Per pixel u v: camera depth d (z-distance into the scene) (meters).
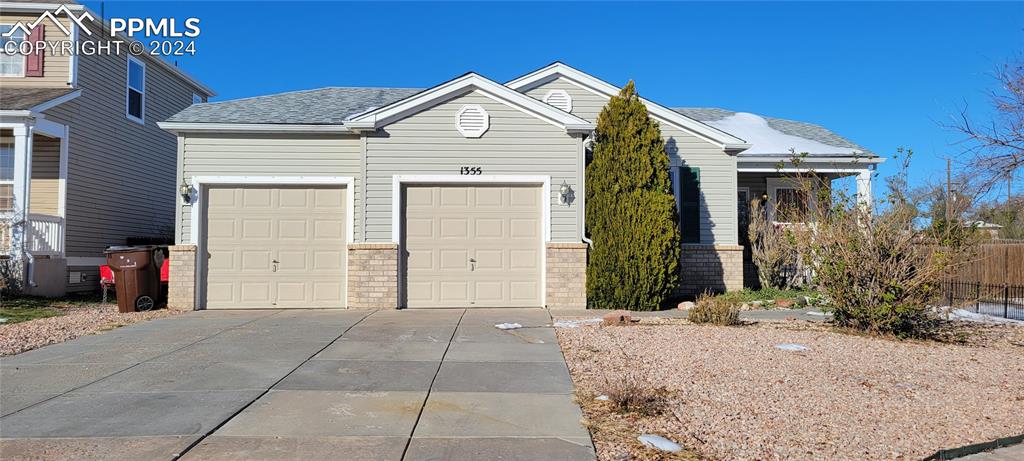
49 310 12.20
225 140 12.43
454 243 12.36
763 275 14.26
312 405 5.73
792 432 5.06
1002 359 7.76
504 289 12.37
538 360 7.53
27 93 15.41
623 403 5.68
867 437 4.98
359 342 8.67
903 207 9.12
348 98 15.48
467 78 12.25
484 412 5.55
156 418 5.35
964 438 5.00
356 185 12.48
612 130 12.28
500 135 12.37
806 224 10.01
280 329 9.72
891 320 8.91
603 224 12.14
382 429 5.11
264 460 4.44
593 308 12.13
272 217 12.48
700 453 4.63
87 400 5.89
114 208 17.42
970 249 9.63
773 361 7.32
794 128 18.56
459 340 8.80
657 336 8.82
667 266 12.24
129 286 11.90
